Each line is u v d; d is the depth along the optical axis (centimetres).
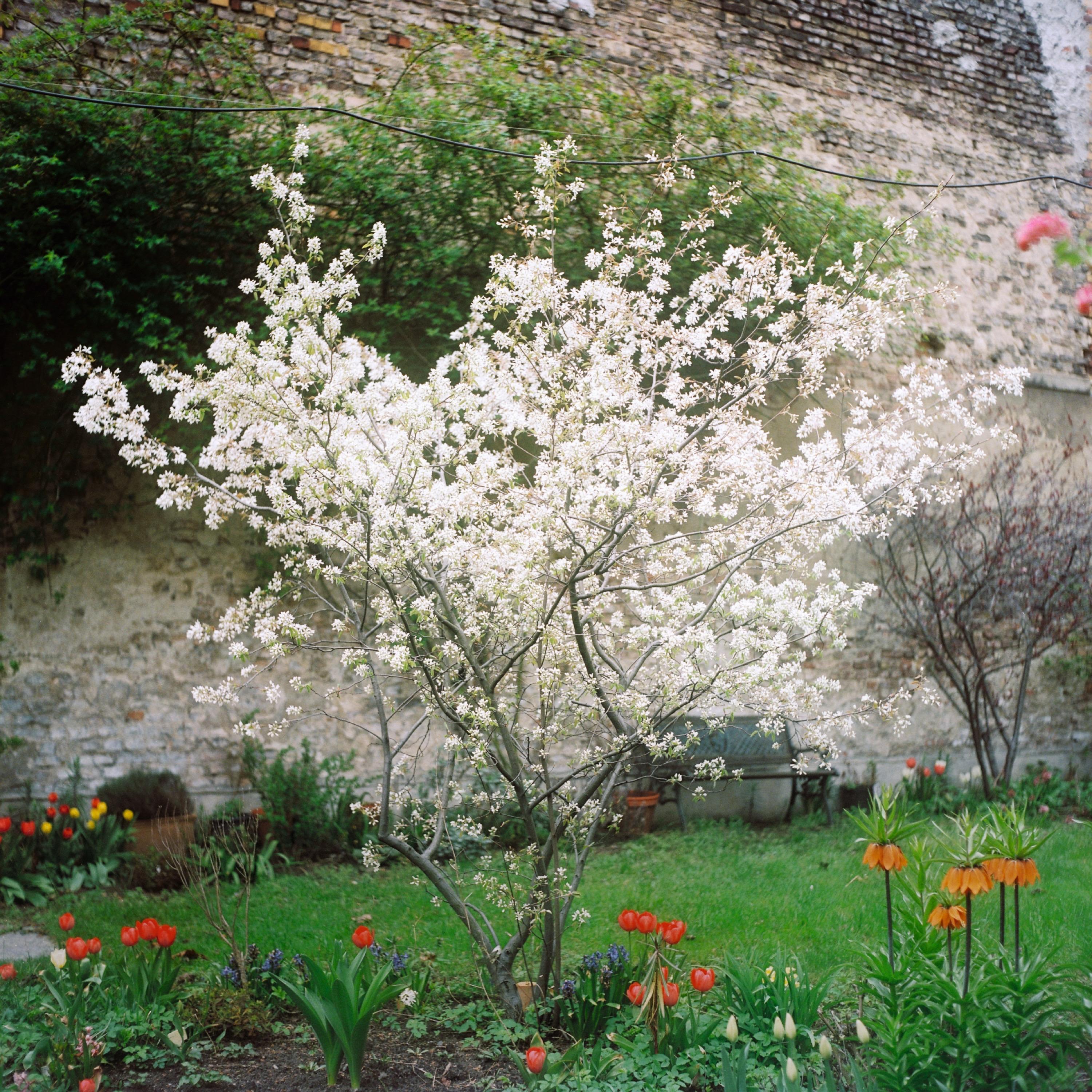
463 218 623
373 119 537
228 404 372
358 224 604
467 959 441
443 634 390
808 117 845
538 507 350
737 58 851
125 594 645
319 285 381
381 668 486
